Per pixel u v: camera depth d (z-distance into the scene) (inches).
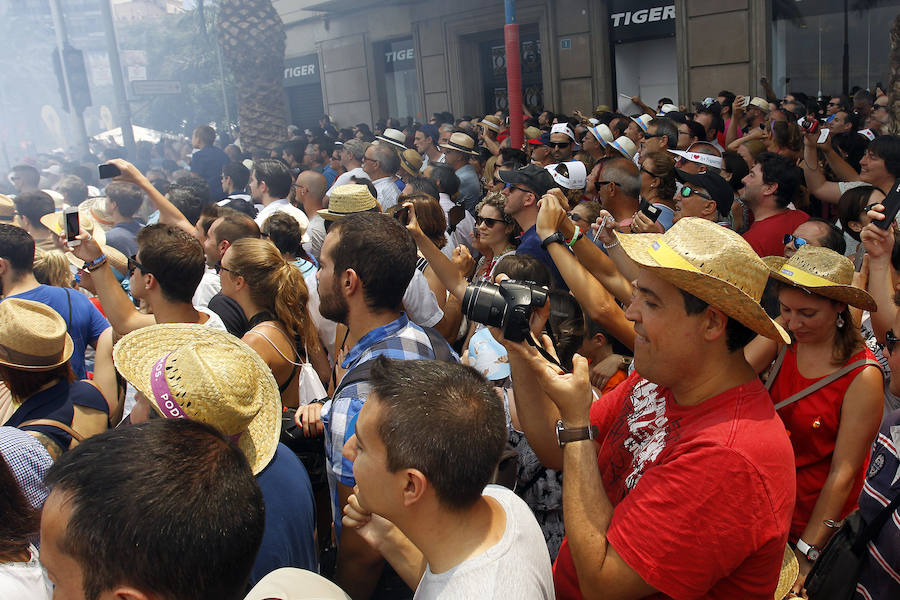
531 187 173.2
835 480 97.9
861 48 508.7
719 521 59.5
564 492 66.5
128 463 52.3
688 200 175.6
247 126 632.4
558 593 75.2
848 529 86.4
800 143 272.8
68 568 51.9
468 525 60.2
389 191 288.7
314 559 87.6
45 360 105.0
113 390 142.6
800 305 99.3
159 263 126.3
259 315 126.8
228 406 77.5
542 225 98.6
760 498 59.9
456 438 57.8
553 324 109.7
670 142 271.4
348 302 99.0
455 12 682.2
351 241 96.8
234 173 331.0
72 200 337.4
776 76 513.3
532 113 586.9
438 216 177.3
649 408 73.1
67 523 50.8
